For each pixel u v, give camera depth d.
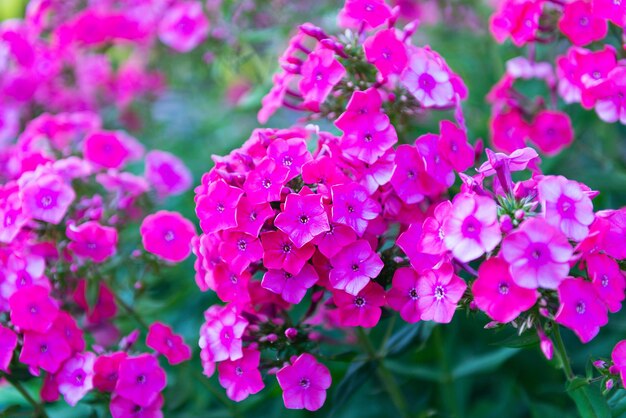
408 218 0.66
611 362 0.63
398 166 0.65
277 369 0.66
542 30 0.75
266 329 0.68
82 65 1.05
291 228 0.63
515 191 0.62
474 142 0.88
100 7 1.02
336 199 0.63
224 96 1.15
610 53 0.70
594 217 0.60
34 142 0.81
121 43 1.04
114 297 0.77
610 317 0.81
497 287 0.59
